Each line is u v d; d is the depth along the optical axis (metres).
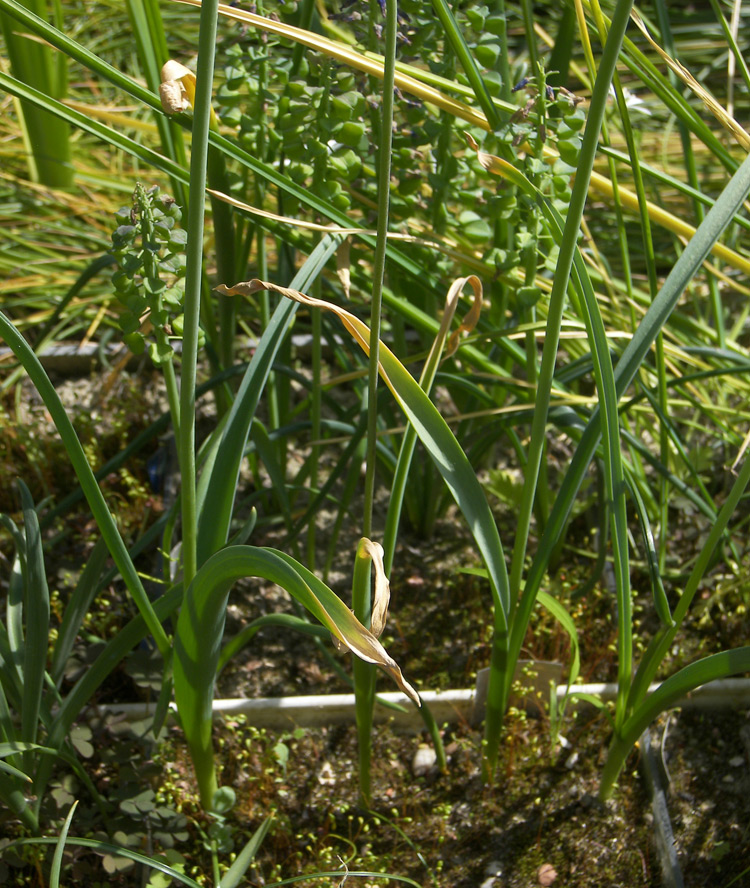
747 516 0.95
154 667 0.82
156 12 0.80
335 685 0.88
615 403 0.70
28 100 0.73
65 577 0.91
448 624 0.92
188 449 0.68
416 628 0.92
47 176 1.30
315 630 0.75
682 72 0.77
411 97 0.80
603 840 0.81
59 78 1.17
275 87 1.21
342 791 0.83
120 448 1.02
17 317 1.16
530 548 0.96
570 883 0.79
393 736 0.86
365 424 0.85
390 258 0.80
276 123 0.80
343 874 0.72
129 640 0.75
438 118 0.86
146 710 0.84
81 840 0.71
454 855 0.81
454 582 0.94
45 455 0.99
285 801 0.83
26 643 0.72
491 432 0.88
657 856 0.80
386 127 0.64
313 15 0.89
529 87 0.78
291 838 0.81
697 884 0.79
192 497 0.69
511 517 0.99
